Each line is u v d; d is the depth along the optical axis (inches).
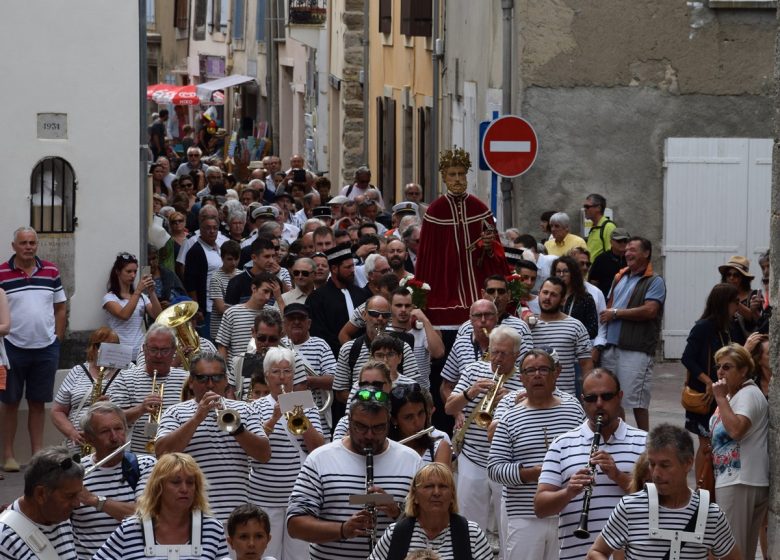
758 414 532.1
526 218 1095.6
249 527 407.2
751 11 1085.8
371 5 1950.1
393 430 473.7
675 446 404.5
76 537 444.1
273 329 594.2
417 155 1637.6
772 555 530.3
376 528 430.3
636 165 1096.8
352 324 725.3
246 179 2171.5
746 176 1099.3
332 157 2170.3
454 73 1400.1
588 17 1083.9
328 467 434.9
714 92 1093.1
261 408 527.2
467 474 579.8
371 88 1977.1
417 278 871.7
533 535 509.7
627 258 808.9
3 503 695.7
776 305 528.1
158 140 2182.6
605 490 462.3
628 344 799.1
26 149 784.9
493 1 1183.6
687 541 407.2
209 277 959.0
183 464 396.2
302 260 772.0
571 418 512.4
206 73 3070.9
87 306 800.9
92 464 452.4
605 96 1090.7
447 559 392.2
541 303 681.6
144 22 807.7
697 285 1104.2
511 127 924.6
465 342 647.8
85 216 798.5
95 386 601.9
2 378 734.5
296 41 2431.1
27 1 780.0
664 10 1085.1
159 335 579.8
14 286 756.0
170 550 394.6
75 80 791.1
